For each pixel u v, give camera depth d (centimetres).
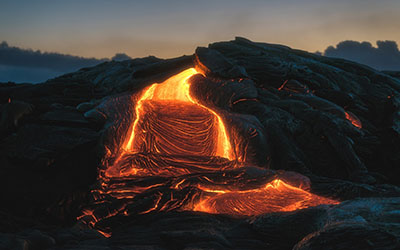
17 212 1369
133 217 1205
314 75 2131
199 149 1700
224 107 1827
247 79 1920
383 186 1431
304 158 1653
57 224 1376
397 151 1762
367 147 1780
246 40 2550
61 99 1989
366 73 2303
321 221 846
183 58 2016
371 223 742
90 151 1595
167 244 928
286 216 912
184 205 1262
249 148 1605
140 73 1997
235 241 923
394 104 1973
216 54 1984
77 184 1497
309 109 1778
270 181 1380
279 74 2039
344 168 1661
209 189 1356
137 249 891
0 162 1523
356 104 2069
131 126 1700
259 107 1809
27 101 1936
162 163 1542
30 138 1580
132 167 1530
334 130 1675
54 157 1504
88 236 1034
